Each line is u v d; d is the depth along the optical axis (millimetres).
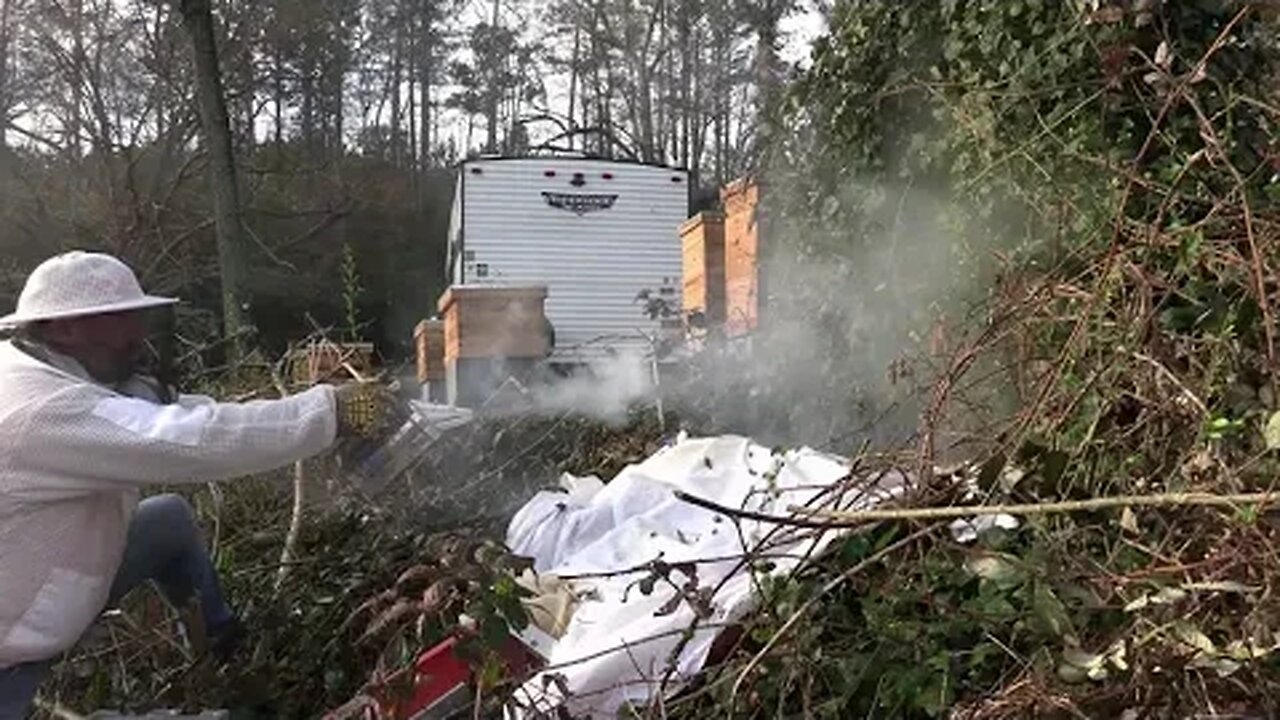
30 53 27109
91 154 27031
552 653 3273
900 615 2748
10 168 25516
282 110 37688
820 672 2762
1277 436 2369
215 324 13227
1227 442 2598
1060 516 2781
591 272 20859
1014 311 3318
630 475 4316
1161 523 2588
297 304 27766
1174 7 3998
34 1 26312
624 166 21062
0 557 3225
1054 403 3160
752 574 2861
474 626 3051
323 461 5098
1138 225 3268
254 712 3906
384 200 33562
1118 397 2947
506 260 20609
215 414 3322
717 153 36875
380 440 3965
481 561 3146
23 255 23750
